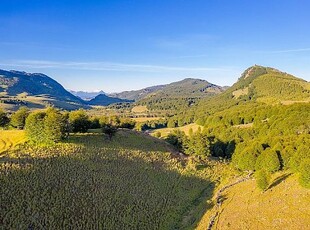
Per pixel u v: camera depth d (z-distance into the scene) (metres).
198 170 100.62
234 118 194.50
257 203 64.31
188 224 64.00
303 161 65.81
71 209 60.00
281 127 133.12
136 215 63.97
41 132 90.56
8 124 114.38
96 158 87.12
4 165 70.62
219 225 58.78
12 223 52.12
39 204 58.75
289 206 58.94
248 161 90.56
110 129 110.50
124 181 77.50
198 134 122.75
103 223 58.41
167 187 81.44
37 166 73.06
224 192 79.31
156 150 111.38
